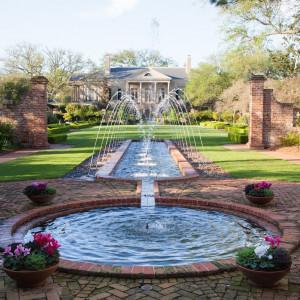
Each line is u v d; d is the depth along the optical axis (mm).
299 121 18016
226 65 43250
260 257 3625
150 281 3826
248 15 18781
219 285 3717
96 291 3596
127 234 5551
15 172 10672
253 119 17922
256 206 6812
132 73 67938
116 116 51438
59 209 6766
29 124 17969
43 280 3695
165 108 56875
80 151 16953
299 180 9289
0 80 17750
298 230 5348
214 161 13422
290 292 3531
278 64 29641
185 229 5797
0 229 5359
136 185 8930
